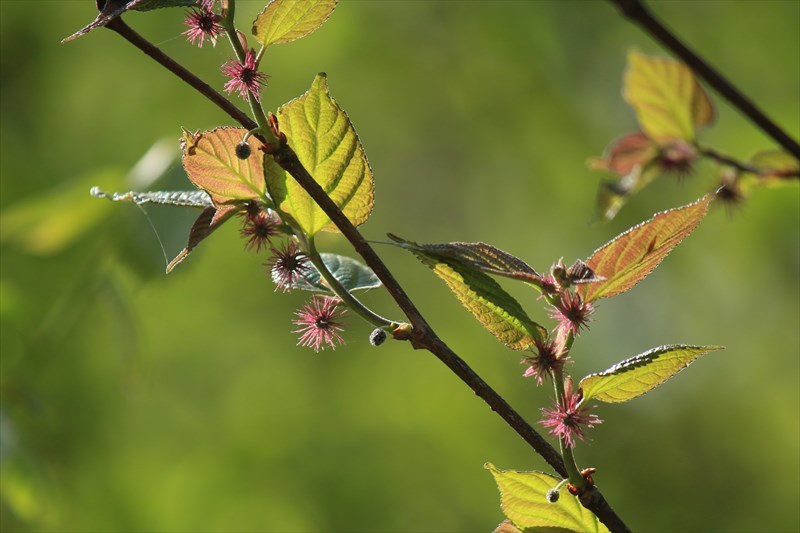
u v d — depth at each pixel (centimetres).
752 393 1239
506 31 1199
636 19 378
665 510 1211
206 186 242
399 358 1197
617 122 1196
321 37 1166
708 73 382
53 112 1124
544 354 237
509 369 1195
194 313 1115
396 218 1249
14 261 834
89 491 1019
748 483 1220
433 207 1254
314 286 255
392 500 1113
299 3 234
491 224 1252
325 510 1096
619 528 234
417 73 1212
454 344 1194
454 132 1239
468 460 1141
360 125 1225
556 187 1223
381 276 232
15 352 557
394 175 1250
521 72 1212
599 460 1231
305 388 1153
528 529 254
